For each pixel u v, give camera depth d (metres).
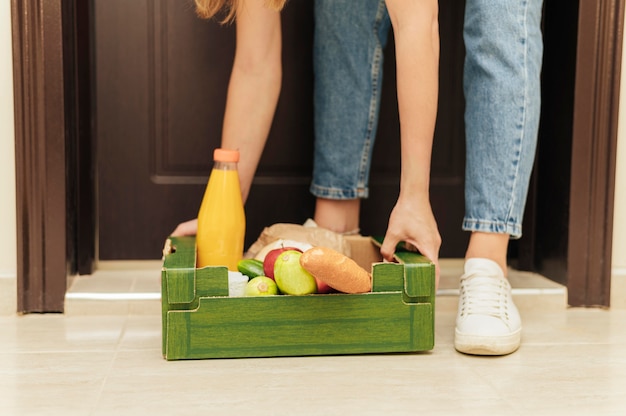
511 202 1.37
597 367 1.24
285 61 1.87
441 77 1.90
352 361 1.26
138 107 1.83
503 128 1.35
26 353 1.29
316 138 1.73
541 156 1.80
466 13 1.41
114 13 1.80
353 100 1.66
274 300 1.25
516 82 1.34
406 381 1.16
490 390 1.13
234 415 1.02
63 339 1.38
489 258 1.40
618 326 1.51
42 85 1.51
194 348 1.24
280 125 1.88
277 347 1.25
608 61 1.62
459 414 1.03
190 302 1.23
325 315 1.26
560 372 1.22
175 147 1.86
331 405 1.06
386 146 1.91
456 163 1.93
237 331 1.24
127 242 1.87
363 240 1.57
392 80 1.90
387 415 1.02
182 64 1.84
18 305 1.54
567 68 1.66
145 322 1.50
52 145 1.52
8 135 1.52
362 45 1.65
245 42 1.51
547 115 1.77
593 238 1.65
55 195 1.54
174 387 1.12
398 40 1.30
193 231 1.55
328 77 1.67
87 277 1.74
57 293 1.55
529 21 1.35
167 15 1.82
